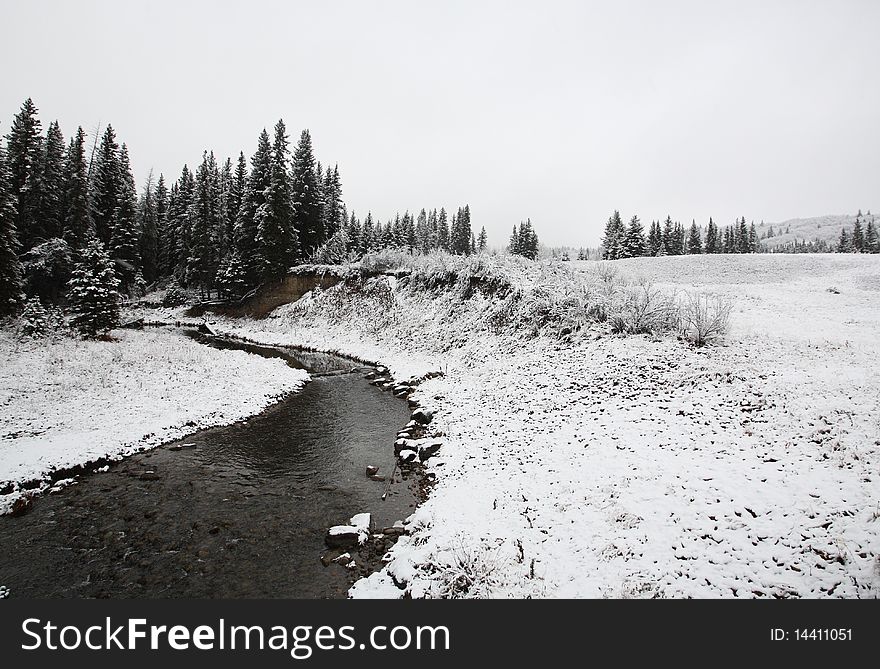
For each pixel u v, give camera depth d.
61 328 24.72
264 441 14.19
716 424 10.66
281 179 42.22
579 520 8.36
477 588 6.91
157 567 7.93
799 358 14.09
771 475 8.39
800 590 6.05
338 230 53.91
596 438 11.40
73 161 40.56
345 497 10.67
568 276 23.88
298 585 7.50
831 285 35.06
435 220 113.50
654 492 8.66
